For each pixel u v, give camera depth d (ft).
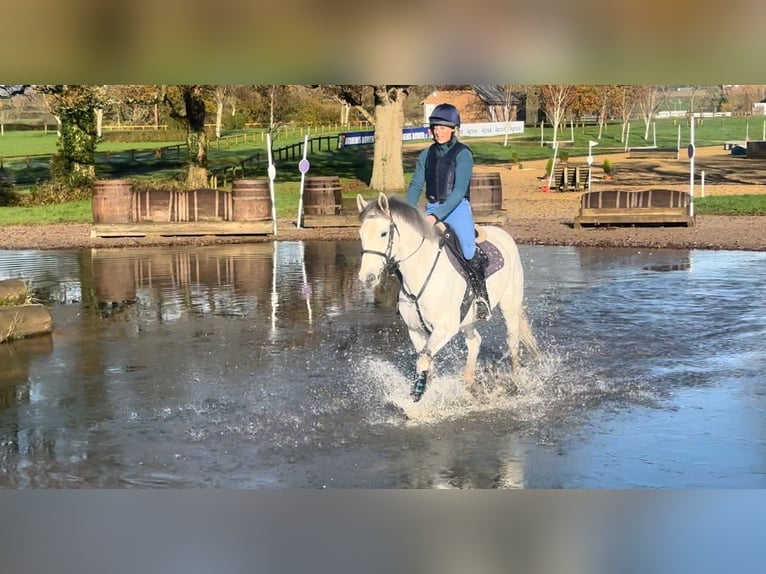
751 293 39.14
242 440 19.19
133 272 50.06
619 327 31.83
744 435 19.24
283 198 94.89
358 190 104.06
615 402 21.94
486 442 18.81
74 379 25.13
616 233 66.33
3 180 115.34
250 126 187.52
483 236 22.89
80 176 107.34
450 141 20.27
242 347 29.37
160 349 29.25
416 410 20.85
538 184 105.29
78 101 97.66
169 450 18.57
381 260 18.78
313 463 17.57
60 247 64.69
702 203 82.99
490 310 22.34
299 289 42.96
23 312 31.83
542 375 24.72
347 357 27.55
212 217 69.87
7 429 20.25
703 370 25.29
